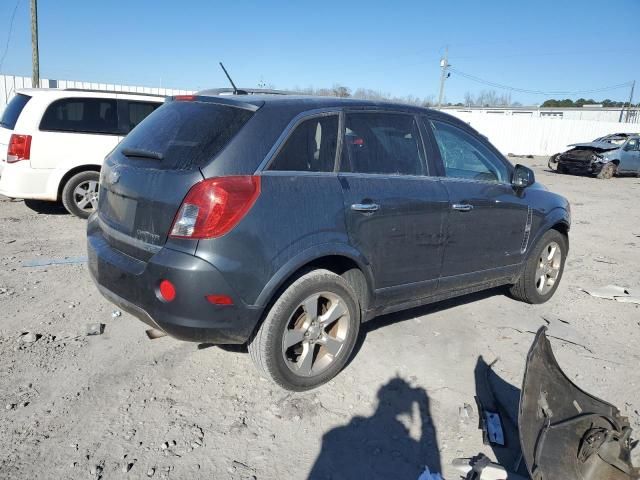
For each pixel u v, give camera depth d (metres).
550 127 29.16
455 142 4.19
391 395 3.40
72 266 5.43
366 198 3.39
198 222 2.79
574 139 30.11
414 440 2.99
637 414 3.36
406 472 2.74
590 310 5.15
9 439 2.74
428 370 3.74
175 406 3.12
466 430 3.11
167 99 3.69
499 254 4.48
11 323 4.03
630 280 6.30
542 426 2.71
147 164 3.13
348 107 3.48
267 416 3.09
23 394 3.12
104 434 2.83
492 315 4.83
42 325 4.03
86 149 7.34
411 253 3.72
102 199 3.53
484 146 4.45
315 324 3.29
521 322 4.72
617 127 31.39
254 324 3.00
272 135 3.06
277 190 2.99
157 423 2.96
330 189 3.23
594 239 8.61
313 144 3.25
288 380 3.23
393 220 3.54
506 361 3.97
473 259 4.23
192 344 3.86
